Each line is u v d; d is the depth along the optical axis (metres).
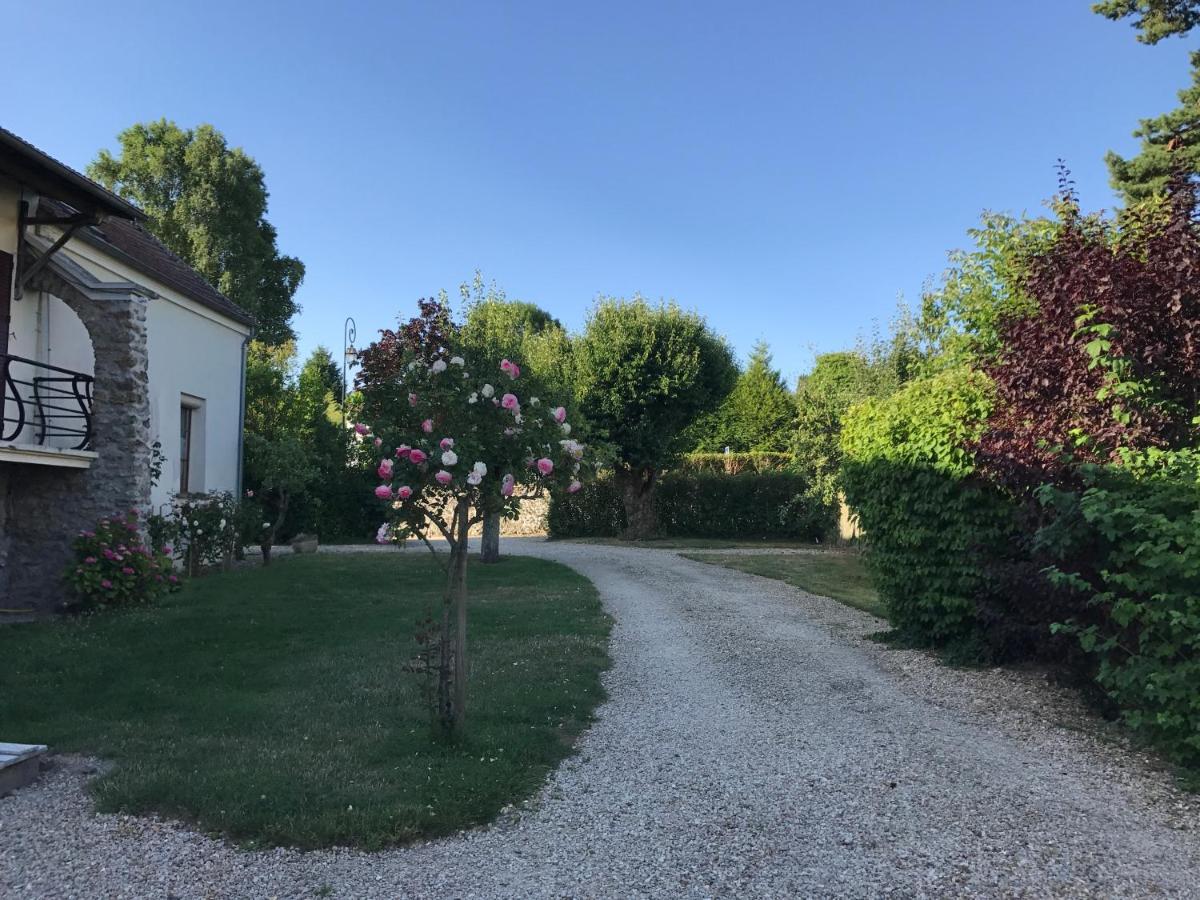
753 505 23.61
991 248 9.73
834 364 18.77
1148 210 6.18
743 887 3.38
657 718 5.77
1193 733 4.50
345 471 22.09
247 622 8.86
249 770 4.49
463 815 3.98
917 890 3.34
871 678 6.90
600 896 3.32
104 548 9.47
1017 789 4.42
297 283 35.50
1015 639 6.90
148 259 14.06
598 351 20.12
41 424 9.95
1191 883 3.40
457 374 4.81
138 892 3.35
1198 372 5.43
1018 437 6.38
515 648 7.74
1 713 5.75
